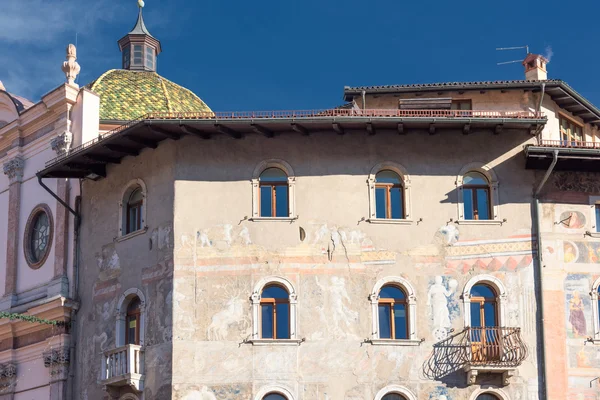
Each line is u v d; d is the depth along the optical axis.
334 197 40.47
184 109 50.16
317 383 38.72
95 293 42.59
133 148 41.94
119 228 42.34
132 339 41.16
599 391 39.28
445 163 40.94
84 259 43.53
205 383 38.69
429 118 39.56
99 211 43.44
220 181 40.62
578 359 39.50
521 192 40.84
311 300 39.50
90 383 41.78
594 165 41.00
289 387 38.66
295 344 39.00
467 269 40.06
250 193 40.47
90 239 43.50
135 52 55.16
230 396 38.56
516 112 42.03
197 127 39.84
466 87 42.12
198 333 39.19
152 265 40.75
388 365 38.97
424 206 40.53
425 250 40.16
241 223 40.25
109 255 42.47
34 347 44.34
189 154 40.88
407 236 40.25
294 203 40.38
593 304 40.12
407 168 40.84
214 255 39.97
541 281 39.97
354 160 40.81
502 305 39.69
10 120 48.88
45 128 46.88
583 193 41.19
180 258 39.97
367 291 39.66
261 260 39.88
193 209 40.41
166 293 39.91
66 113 45.72
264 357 38.88
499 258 40.19
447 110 41.22
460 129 40.84
